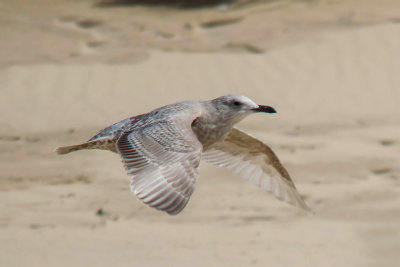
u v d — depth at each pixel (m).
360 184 15.85
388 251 12.73
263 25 29.94
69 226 13.80
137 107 23.03
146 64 26.75
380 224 13.80
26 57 27.66
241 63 26.64
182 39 29.38
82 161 17.52
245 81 25.20
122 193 15.53
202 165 16.88
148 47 28.59
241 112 8.12
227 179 16.17
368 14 29.89
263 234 13.48
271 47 27.83
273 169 8.95
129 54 27.84
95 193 15.53
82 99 23.56
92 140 7.62
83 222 14.02
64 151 7.77
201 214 14.41
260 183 8.96
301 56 26.94
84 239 13.20
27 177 16.44
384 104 22.41
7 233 13.43
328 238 13.31
